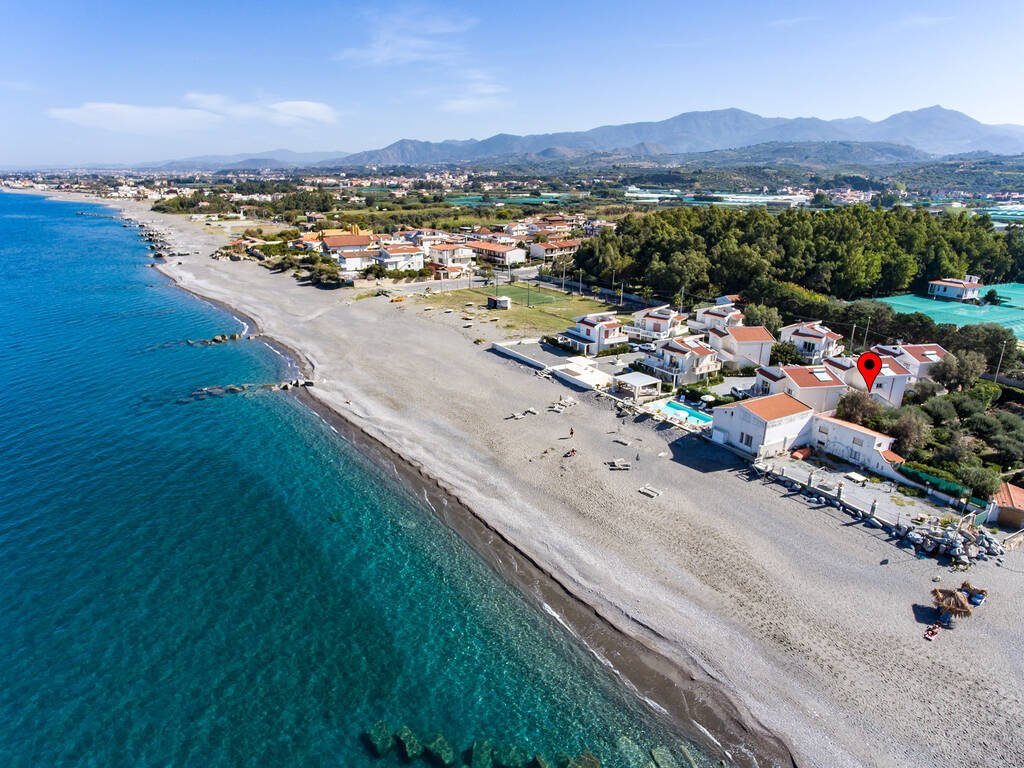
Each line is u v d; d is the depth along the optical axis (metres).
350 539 48.22
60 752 30.97
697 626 38.69
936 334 85.62
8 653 36.69
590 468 57.34
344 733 32.41
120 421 68.69
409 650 37.75
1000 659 35.53
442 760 30.72
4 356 89.19
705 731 32.34
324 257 157.25
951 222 137.38
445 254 158.25
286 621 39.78
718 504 50.97
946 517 47.75
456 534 48.78
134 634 38.41
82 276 149.75
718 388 75.38
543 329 102.12
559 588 42.66
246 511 51.75
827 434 58.75
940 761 30.06
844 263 114.50
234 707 33.72
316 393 76.44
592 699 34.47
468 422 67.56
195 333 102.81
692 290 117.44
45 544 46.75
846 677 34.81
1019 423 60.19
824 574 42.56
